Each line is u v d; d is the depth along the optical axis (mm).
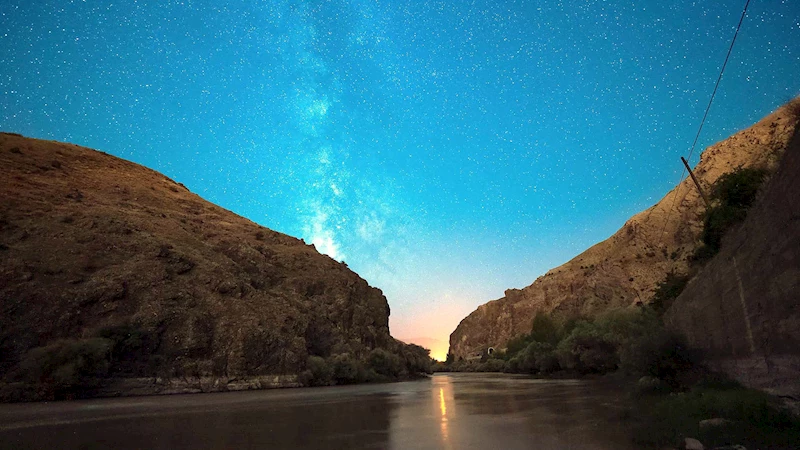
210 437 13016
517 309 148125
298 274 71188
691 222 76562
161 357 39969
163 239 53781
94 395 33625
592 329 54938
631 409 16719
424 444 11328
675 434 10508
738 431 9828
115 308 41250
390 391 37812
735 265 15375
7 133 75438
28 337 35656
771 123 67375
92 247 46406
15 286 37969
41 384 31422
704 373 18656
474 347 174000
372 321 76312
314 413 19953
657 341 20875
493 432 13125
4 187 51750
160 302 43906
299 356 49812
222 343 44562
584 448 10086
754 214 14031
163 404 26203
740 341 15172
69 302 39250
